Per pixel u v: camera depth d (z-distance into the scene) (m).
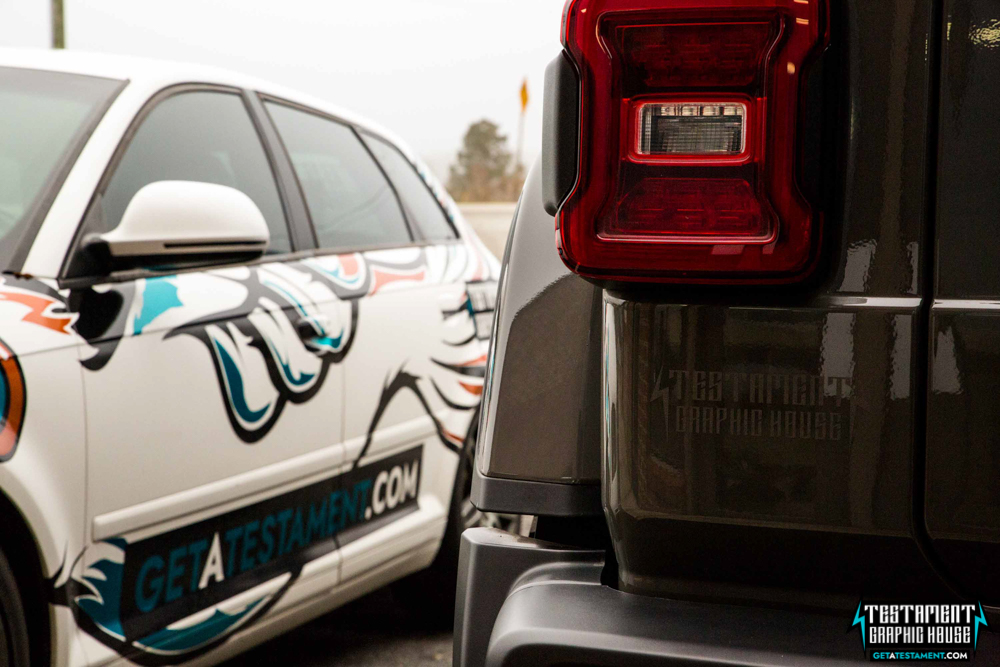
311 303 2.72
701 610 1.16
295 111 3.12
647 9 1.05
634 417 1.14
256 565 2.45
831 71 1.04
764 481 1.09
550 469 1.33
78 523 2.01
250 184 2.80
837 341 1.06
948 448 1.03
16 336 1.96
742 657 1.09
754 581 1.14
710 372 1.10
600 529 1.33
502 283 1.40
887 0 1.04
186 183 2.31
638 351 1.13
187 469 2.26
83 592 2.02
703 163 1.05
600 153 1.07
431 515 3.09
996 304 1.02
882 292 1.05
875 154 1.04
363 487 2.82
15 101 2.46
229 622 2.36
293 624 2.63
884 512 1.06
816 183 1.03
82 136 2.39
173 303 2.31
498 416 1.36
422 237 3.43
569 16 1.08
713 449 1.11
